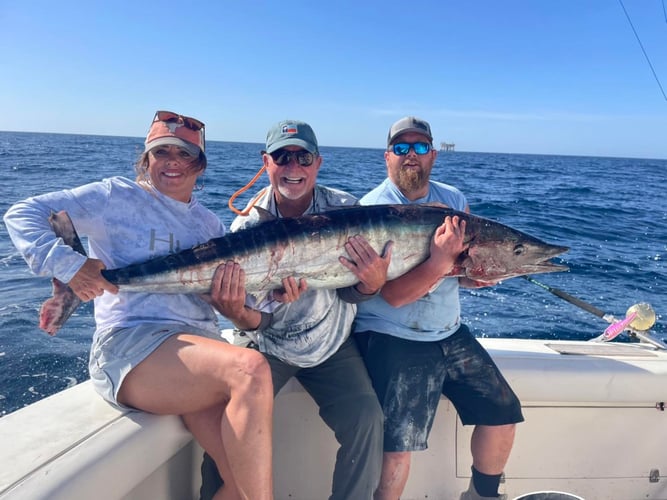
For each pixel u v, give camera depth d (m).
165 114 2.76
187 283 2.72
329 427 2.97
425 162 3.49
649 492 3.21
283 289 2.94
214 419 2.41
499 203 19.55
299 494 3.14
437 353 3.03
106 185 2.74
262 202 3.34
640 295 7.90
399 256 3.06
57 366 5.11
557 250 3.33
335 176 31.27
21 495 1.72
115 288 2.50
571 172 53.06
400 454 2.91
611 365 3.19
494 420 2.96
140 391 2.38
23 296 7.10
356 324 3.28
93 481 1.93
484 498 3.06
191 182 2.87
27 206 2.51
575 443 3.19
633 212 18.36
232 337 3.54
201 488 2.60
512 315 6.84
